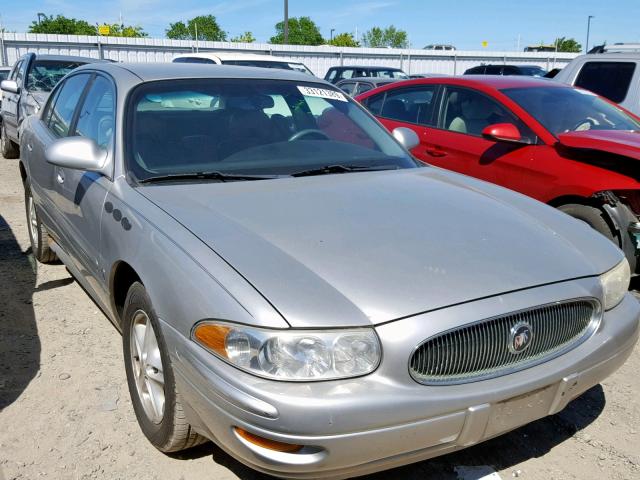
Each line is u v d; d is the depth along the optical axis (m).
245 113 3.58
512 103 5.50
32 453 2.76
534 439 3.00
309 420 2.01
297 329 2.07
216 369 2.13
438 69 32.56
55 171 3.95
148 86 3.50
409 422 2.11
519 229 2.81
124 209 2.90
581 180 4.66
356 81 13.91
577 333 2.57
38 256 5.10
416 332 2.13
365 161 3.58
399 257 2.41
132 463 2.71
